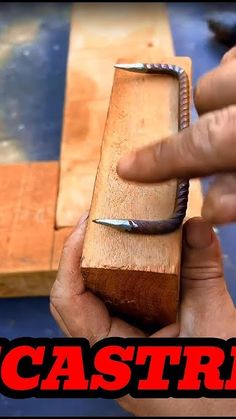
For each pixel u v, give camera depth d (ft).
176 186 1.21
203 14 3.49
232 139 0.89
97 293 1.24
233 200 0.96
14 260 2.19
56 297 1.27
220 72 1.02
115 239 1.16
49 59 3.39
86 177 2.43
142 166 0.96
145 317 1.30
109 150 1.29
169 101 1.36
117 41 3.03
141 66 1.41
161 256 1.13
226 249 2.36
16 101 3.18
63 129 2.62
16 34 3.56
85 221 1.32
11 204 2.38
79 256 1.28
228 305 1.31
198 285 1.31
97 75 2.84
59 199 2.36
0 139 2.99
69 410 2.02
